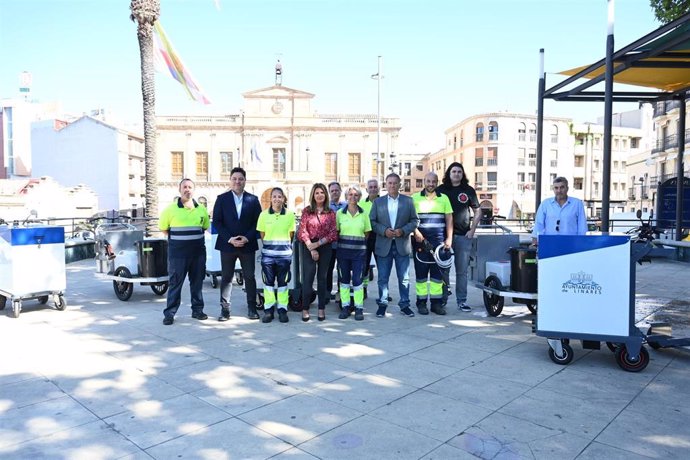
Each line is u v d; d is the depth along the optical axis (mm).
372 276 10438
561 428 3607
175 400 4125
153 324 6738
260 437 3490
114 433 3561
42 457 3238
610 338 4832
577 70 9641
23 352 5441
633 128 62312
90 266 13297
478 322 6801
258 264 7676
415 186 73375
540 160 10211
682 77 9484
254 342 5832
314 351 5457
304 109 54219
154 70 14258
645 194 45219
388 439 3453
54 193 35656
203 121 54469
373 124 54406
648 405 4008
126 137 52000
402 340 5891
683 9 10508
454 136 64750
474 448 3326
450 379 4590
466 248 7461
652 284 9719
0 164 52000
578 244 4910
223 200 6953
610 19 6992
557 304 4988
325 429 3604
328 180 54500
